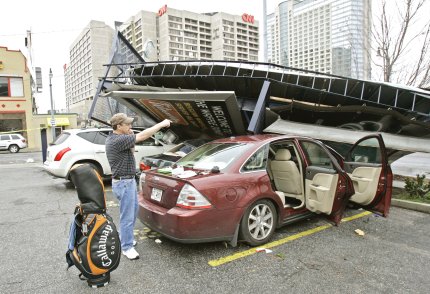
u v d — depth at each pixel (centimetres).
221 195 389
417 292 317
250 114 902
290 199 527
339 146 802
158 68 951
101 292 321
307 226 510
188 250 418
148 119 1004
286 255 401
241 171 421
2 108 2912
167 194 402
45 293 322
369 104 766
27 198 747
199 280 342
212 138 938
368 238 461
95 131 869
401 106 803
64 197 754
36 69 2245
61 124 3188
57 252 425
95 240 313
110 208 642
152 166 683
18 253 422
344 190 475
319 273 355
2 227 530
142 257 399
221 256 399
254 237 422
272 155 533
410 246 432
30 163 1585
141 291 322
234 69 847
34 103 4144
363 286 328
